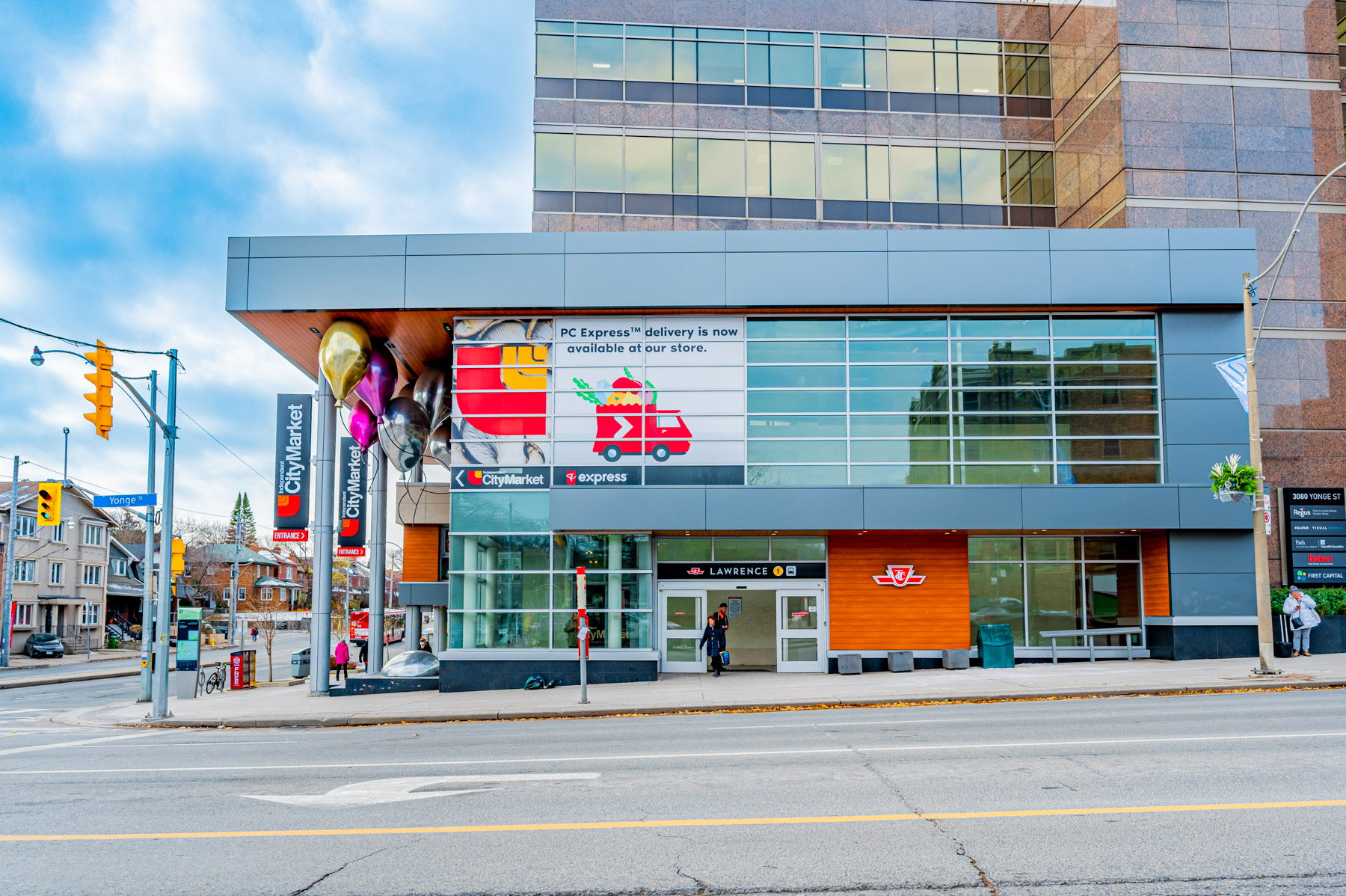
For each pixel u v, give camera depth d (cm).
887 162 3025
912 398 2216
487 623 2150
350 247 2166
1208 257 2158
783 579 2267
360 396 2416
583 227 2903
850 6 3084
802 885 551
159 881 592
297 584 10956
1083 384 2217
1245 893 520
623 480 2178
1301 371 2589
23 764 1159
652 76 2995
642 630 2147
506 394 2200
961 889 536
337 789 886
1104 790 774
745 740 1164
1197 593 2147
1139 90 2641
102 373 1742
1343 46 2947
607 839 659
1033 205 3034
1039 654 2238
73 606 5950
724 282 2162
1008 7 3117
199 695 2534
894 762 936
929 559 2244
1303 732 1048
